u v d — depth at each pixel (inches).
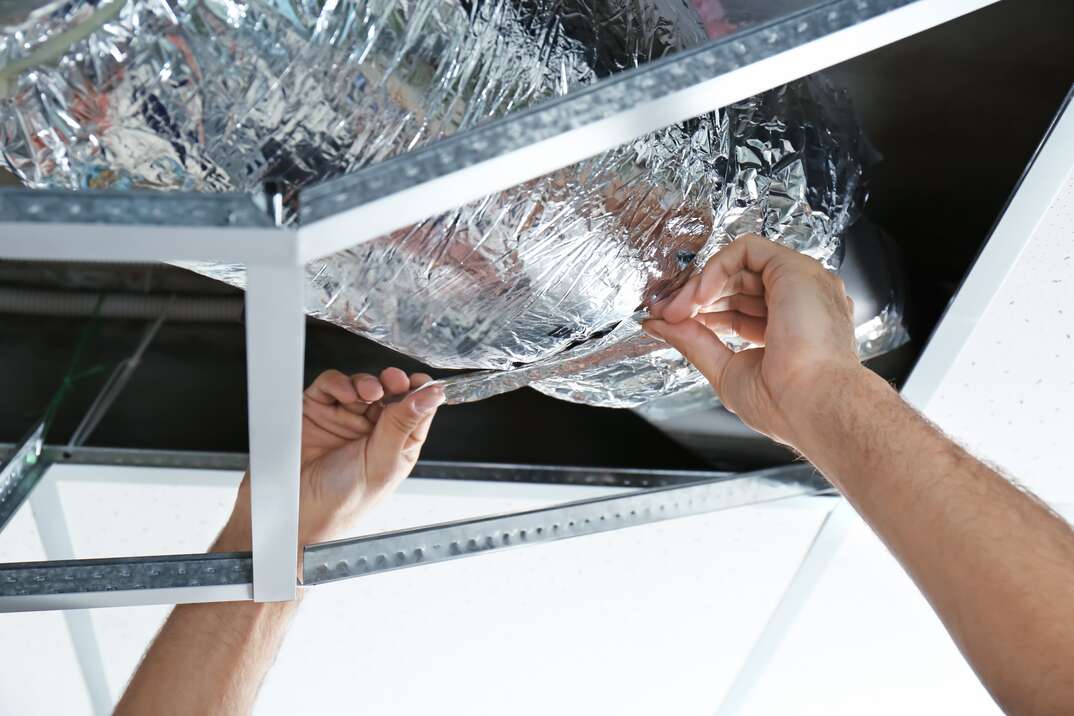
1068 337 40.1
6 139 21.9
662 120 17.4
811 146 34.6
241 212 15.8
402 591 51.6
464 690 61.0
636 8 26.4
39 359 54.1
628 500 37.0
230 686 32.8
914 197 42.9
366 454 34.5
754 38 17.4
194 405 52.9
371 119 23.0
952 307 37.3
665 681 62.7
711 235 30.2
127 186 22.9
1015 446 46.8
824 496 45.2
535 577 51.9
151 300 55.5
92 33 20.2
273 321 17.2
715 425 47.2
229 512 47.6
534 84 24.2
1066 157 31.8
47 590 25.8
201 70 21.3
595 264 27.5
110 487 45.8
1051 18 35.9
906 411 23.3
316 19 21.5
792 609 50.7
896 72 38.8
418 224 24.7
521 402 51.6
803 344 25.3
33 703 58.9
